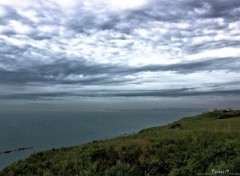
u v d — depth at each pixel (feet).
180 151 48.67
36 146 277.44
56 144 284.41
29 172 48.11
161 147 52.54
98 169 42.91
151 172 40.29
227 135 61.72
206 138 57.06
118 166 41.86
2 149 257.34
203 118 269.85
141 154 47.55
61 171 44.27
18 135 395.55
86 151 54.29
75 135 401.08
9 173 48.37
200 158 43.47
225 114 271.28
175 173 38.37
